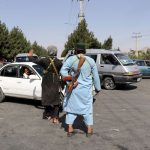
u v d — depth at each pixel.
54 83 9.04
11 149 6.66
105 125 8.89
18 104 12.24
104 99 14.27
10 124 8.95
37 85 11.49
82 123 8.95
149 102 13.38
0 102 12.55
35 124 8.96
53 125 8.84
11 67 12.30
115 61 18.28
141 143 7.11
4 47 54.91
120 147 6.80
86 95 7.44
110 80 18.34
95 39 42.47
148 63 28.06
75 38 41.59
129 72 17.89
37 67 11.89
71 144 7.02
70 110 7.52
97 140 7.34
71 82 7.42
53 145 6.95
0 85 12.40
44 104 9.07
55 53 9.09
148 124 9.06
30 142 7.18
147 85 21.11
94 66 7.44
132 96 15.37
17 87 11.95
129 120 9.62
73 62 7.38
